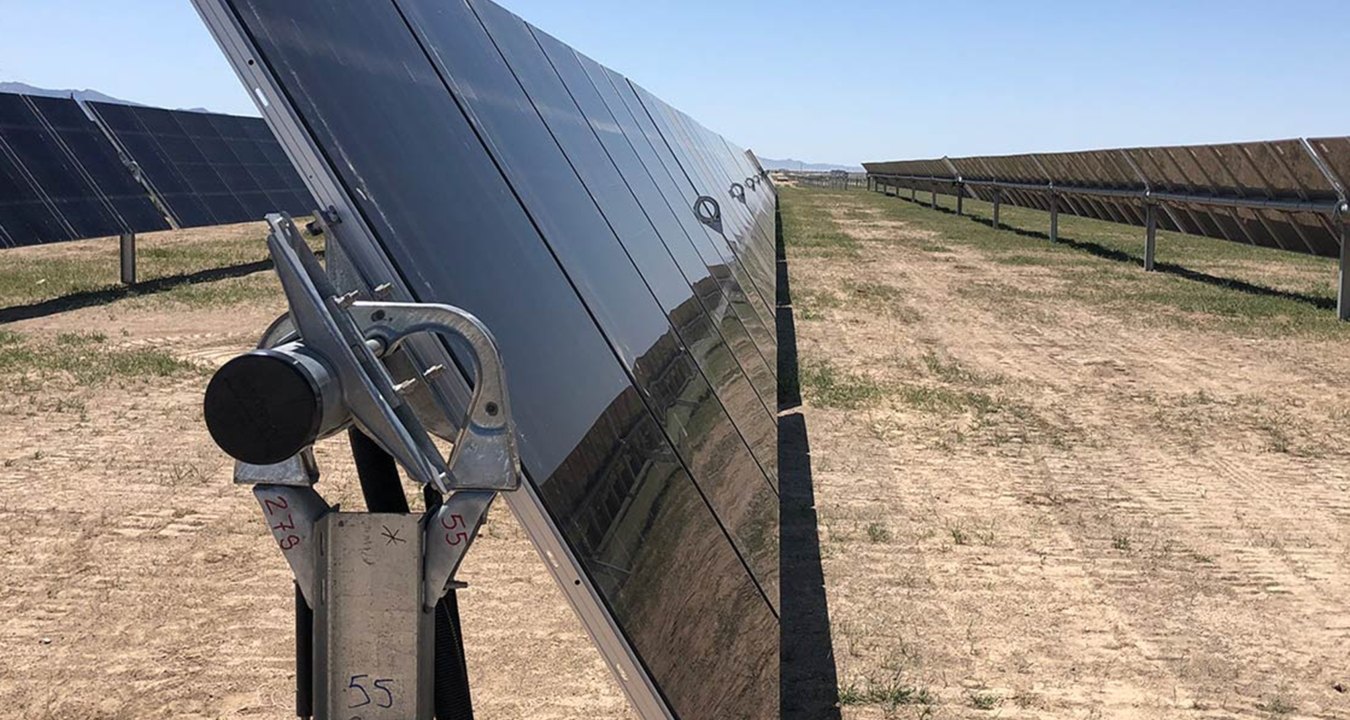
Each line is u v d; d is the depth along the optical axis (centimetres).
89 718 468
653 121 1084
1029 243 3133
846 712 500
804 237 3234
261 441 194
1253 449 949
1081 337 1510
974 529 742
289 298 204
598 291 363
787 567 669
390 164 238
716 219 946
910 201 6019
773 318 984
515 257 290
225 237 2836
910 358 1345
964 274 2306
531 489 216
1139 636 584
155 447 852
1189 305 1816
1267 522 764
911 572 666
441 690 247
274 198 2359
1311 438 985
